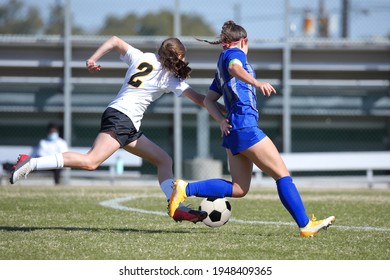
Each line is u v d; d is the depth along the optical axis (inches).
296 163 2405.3
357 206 1391.5
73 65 2502.5
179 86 897.5
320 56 2600.9
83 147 2608.3
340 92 2640.3
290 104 2610.7
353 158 2410.2
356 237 905.5
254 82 797.2
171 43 888.3
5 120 2733.8
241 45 877.2
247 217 1175.6
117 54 2518.5
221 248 797.2
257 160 839.7
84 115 2706.7
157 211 1256.8
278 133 2832.2
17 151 2385.6
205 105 885.8
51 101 2544.3
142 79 888.9
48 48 2534.5
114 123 876.0
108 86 2566.4
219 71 859.4
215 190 873.5
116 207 1321.4
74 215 1162.6
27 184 2336.4
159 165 934.4
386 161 2415.1
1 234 889.5
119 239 852.0
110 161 2413.9
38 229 952.9
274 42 2511.1
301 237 887.1
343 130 2822.3
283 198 866.1
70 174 2410.2
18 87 2551.7
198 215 876.0
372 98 2635.3
